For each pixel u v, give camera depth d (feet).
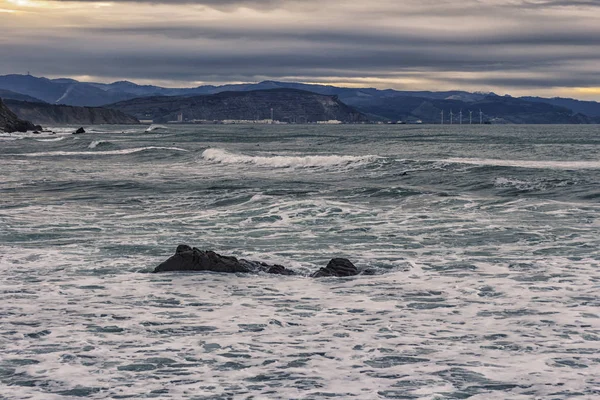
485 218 151.12
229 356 63.46
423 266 104.73
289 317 76.64
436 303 82.64
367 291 88.94
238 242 126.93
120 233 136.77
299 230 139.03
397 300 84.23
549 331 70.38
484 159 361.71
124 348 65.77
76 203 186.29
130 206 179.73
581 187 199.00
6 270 101.91
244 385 56.59
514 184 211.00
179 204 182.19
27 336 69.51
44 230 140.36
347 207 165.17
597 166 303.07
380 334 70.18
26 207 177.88
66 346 66.28
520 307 80.07
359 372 59.26
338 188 209.36
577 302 81.92
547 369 59.31
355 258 111.86
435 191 194.29
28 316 77.05
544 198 186.09
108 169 318.04
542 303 81.71
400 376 58.29
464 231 135.33
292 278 96.73
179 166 333.42
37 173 294.46
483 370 59.36
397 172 261.44
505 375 58.08
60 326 72.95
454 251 116.47
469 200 176.96
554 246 119.14
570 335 68.90
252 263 103.76
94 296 86.22
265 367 60.59
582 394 53.88
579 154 390.21
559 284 91.40
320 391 55.26
